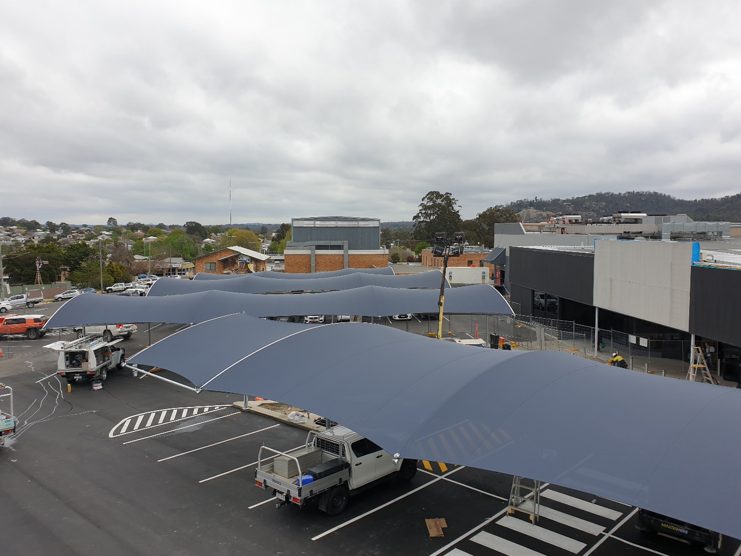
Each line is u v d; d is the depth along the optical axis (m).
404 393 15.42
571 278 41.25
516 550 13.24
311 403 16.00
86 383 30.42
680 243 27.98
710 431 12.08
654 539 13.73
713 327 25.45
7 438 21.39
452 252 28.42
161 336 45.00
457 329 48.59
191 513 15.24
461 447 12.75
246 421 23.55
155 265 125.88
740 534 9.30
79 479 17.56
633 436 12.24
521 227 77.50
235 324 25.23
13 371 33.47
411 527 14.41
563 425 12.96
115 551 13.28
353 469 15.28
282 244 170.88
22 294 76.94
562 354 17.81
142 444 20.75
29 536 14.00
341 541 13.72
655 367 31.72
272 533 14.12
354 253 78.75
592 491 10.80
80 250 115.19
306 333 20.86
